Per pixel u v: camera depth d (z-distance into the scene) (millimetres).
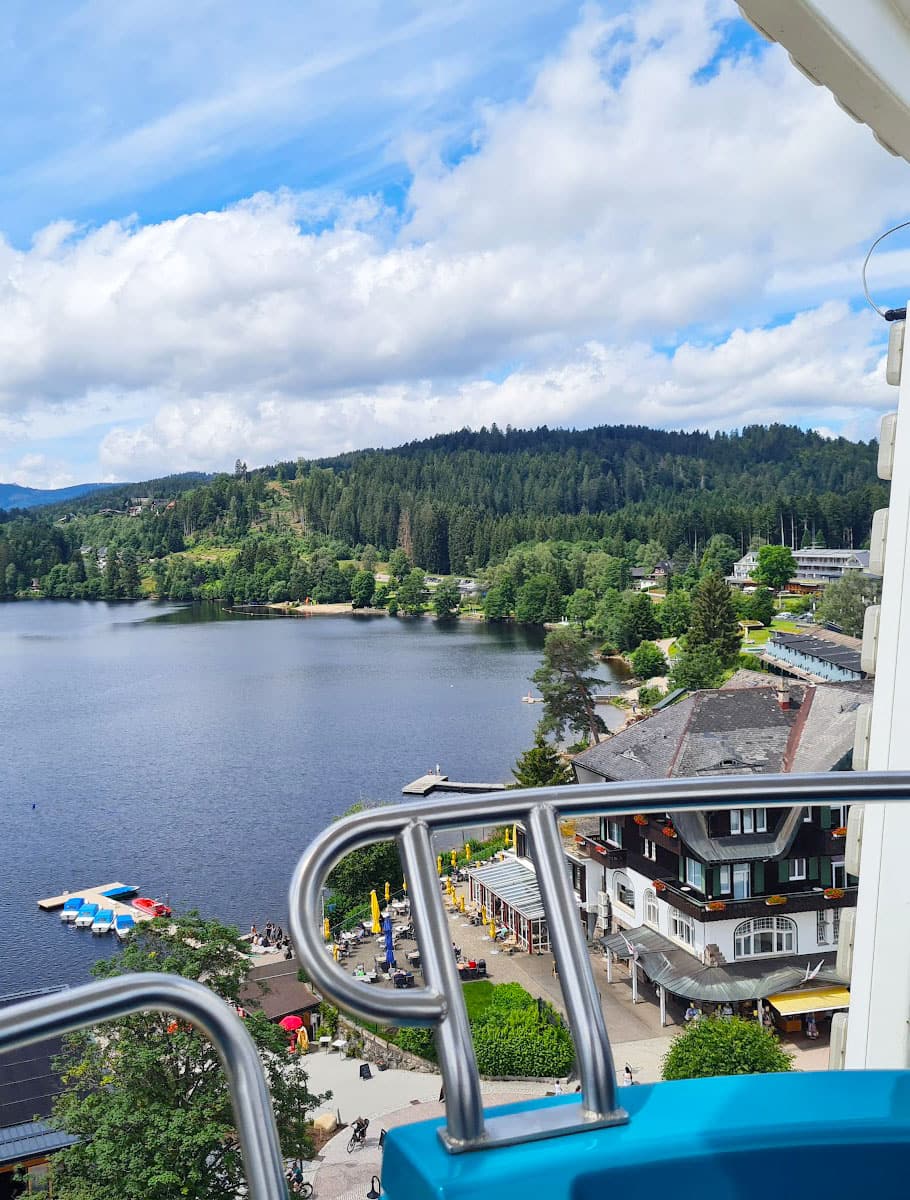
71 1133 15250
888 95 4004
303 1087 16453
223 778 70562
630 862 32375
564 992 1703
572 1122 1668
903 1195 1702
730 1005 28422
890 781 1841
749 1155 1663
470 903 40781
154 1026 15703
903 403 7898
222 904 47094
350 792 66125
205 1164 14852
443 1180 1549
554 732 77562
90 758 77375
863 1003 7371
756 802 1782
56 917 47250
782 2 3514
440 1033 1597
